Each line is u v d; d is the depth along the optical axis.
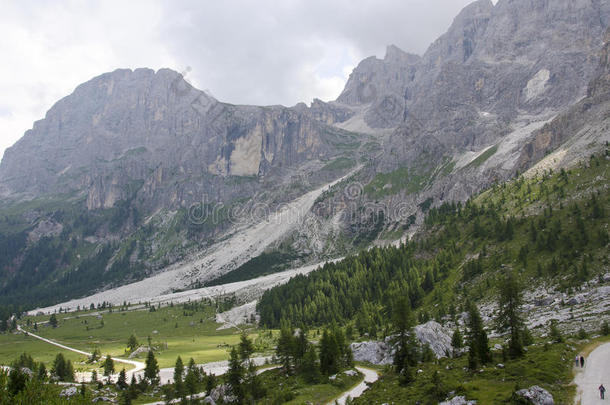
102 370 152.00
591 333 86.06
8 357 194.38
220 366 149.88
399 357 93.44
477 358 74.56
